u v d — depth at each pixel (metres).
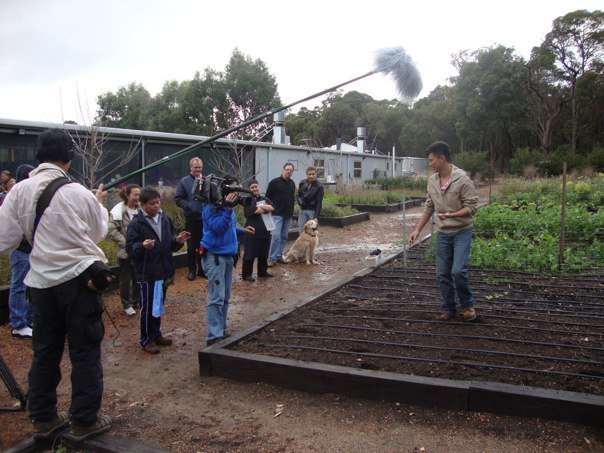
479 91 47.16
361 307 5.79
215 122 42.97
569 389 3.49
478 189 31.89
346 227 14.46
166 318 6.07
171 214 11.05
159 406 3.80
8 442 3.32
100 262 3.25
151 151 14.80
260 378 4.09
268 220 7.75
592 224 9.73
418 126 53.47
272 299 6.85
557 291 6.23
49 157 3.29
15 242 3.23
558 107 47.69
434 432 3.23
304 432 3.32
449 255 5.05
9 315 5.82
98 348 3.34
